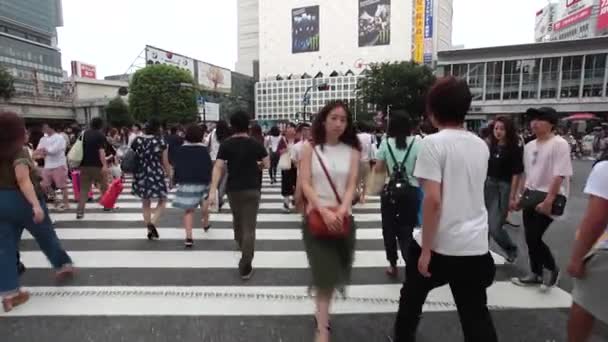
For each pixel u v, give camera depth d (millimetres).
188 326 3197
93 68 85625
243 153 4227
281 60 98688
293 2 95812
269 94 97812
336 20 91625
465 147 2145
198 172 5395
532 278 3990
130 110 47469
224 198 9188
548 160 3580
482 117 42094
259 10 100375
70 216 7473
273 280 4223
